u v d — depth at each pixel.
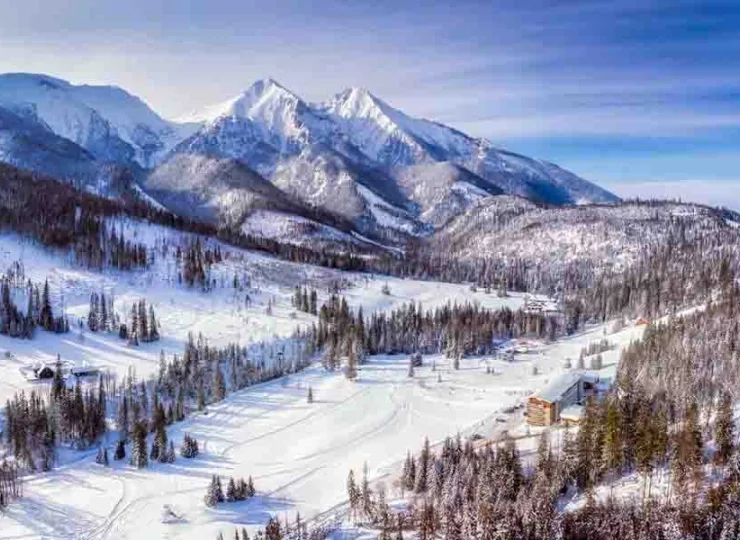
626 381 151.75
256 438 163.12
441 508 114.19
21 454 146.00
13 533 120.25
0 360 194.75
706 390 145.12
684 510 102.69
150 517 124.88
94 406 163.62
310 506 128.38
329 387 197.50
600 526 102.38
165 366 196.62
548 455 125.19
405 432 164.38
